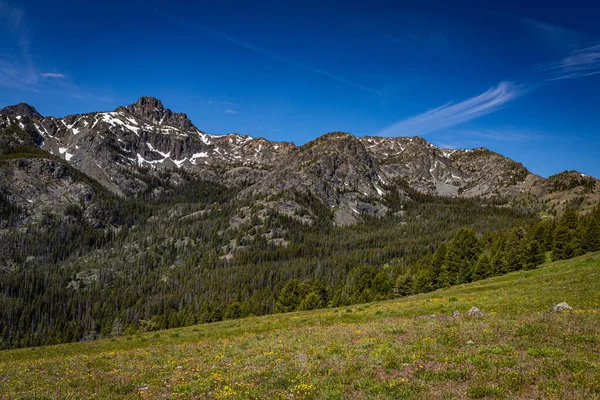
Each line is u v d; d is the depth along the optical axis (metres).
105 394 15.77
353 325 28.09
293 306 93.81
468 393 11.68
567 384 11.57
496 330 18.56
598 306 22.95
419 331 20.64
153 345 33.03
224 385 15.32
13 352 38.28
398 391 12.23
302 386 13.66
